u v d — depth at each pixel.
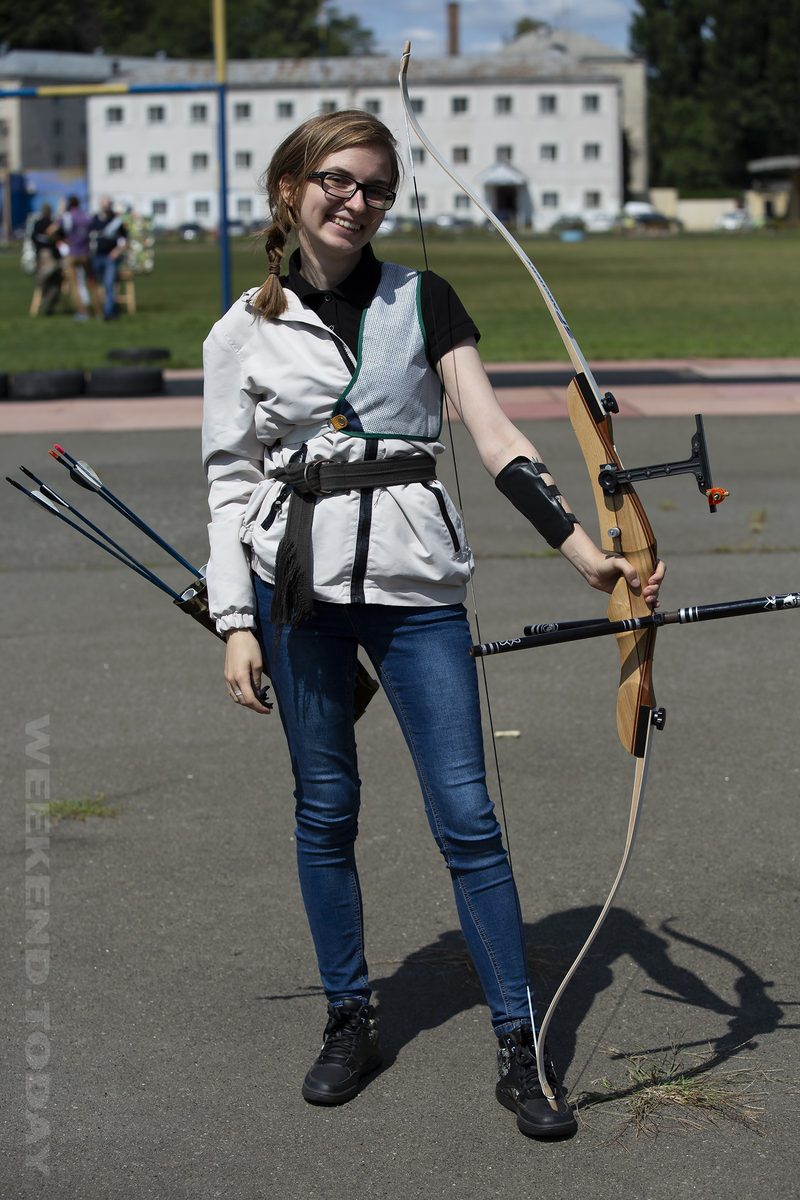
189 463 11.16
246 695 2.97
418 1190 2.70
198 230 93.69
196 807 4.64
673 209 107.06
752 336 20.55
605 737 5.20
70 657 6.36
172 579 7.78
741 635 6.50
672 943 3.65
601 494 2.77
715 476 10.27
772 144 108.94
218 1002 3.43
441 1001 3.42
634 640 2.79
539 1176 2.73
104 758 5.11
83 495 9.96
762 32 107.44
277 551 2.86
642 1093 2.98
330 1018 3.10
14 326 23.78
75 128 114.44
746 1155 2.77
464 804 2.90
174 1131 2.91
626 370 16.56
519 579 7.55
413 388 2.85
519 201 99.50
